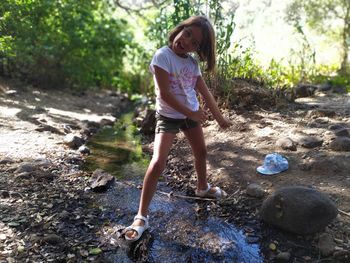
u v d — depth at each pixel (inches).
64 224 110.6
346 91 221.8
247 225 112.6
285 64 274.1
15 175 134.4
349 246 98.7
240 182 131.3
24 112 207.9
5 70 269.4
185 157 157.4
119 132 202.2
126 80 329.1
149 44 301.6
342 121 163.8
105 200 126.5
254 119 172.4
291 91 202.2
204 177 125.3
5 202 118.3
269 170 132.7
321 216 102.8
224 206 122.0
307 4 276.2
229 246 104.5
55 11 278.7
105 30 315.6
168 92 104.7
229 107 183.6
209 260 99.7
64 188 131.3
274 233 107.7
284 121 168.1
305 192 106.3
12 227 106.2
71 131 189.3
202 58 110.3
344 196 115.6
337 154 134.9
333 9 269.0
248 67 210.2
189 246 104.7
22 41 250.8
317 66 276.8
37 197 123.5
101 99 283.3
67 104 246.8
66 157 156.5
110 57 326.0
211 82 185.0
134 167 155.2
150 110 221.8
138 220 107.0
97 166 153.6
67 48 285.1
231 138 159.5
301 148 143.6
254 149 148.5
